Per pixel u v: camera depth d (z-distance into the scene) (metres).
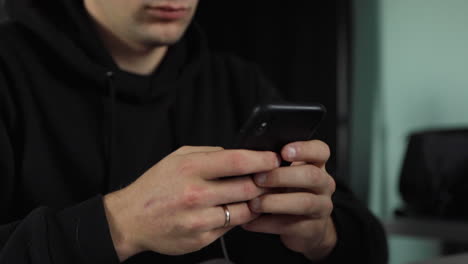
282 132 0.56
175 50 0.89
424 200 1.65
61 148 0.80
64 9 0.82
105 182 0.81
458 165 1.61
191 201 0.53
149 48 0.83
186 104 0.93
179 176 0.54
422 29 2.14
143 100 0.85
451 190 1.60
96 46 0.81
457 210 1.60
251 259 0.82
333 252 0.76
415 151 1.68
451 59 2.09
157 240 0.55
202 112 0.94
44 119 0.80
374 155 2.20
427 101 2.14
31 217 0.59
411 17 2.16
